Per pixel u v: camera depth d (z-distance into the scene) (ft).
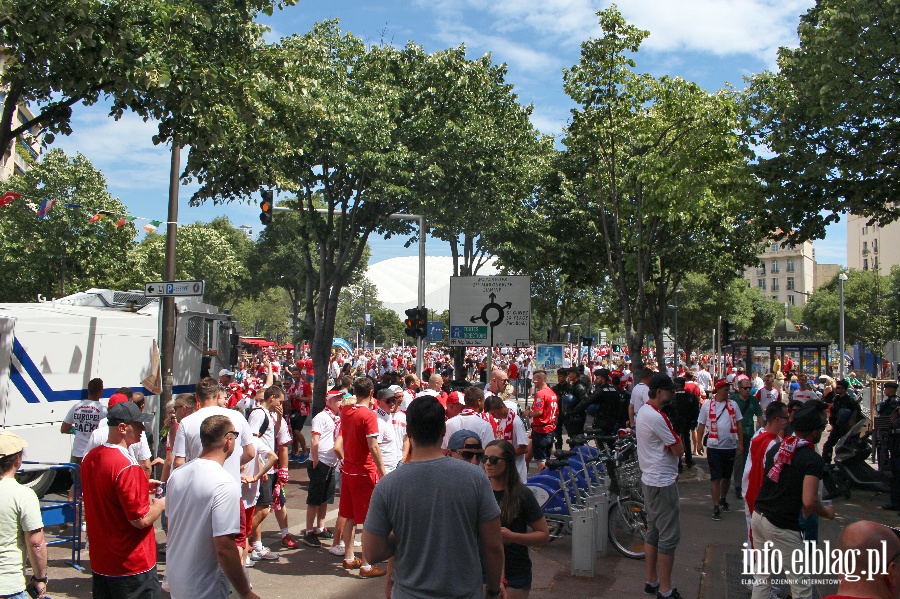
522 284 49.75
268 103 41.37
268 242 211.82
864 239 296.30
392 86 69.41
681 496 41.24
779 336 109.91
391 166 64.80
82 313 41.60
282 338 269.85
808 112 46.91
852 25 43.19
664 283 82.02
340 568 26.43
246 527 24.91
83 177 107.65
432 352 198.80
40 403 38.86
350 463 26.22
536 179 78.89
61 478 40.34
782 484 18.01
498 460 15.98
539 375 44.45
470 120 69.51
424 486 11.72
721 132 48.03
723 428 35.19
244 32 39.09
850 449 42.65
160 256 155.63
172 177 43.78
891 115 44.96
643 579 24.97
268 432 28.40
